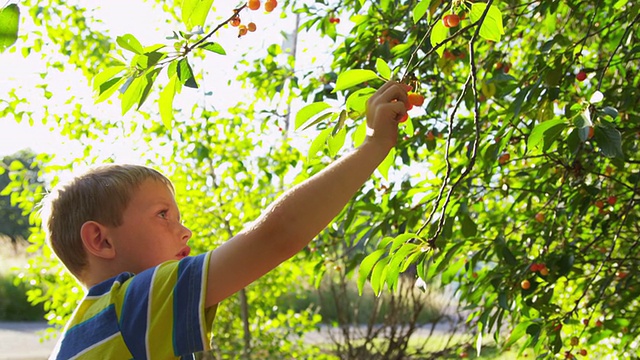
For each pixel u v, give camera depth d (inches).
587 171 107.7
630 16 92.4
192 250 205.6
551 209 114.2
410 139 122.2
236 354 207.8
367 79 56.1
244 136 202.7
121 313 47.2
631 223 118.6
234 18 62.8
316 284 165.8
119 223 53.3
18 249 517.7
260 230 45.5
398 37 112.3
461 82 134.6
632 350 161.3
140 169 55.7
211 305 46.3
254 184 207.2
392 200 121.0
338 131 57.3
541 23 139.6
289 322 216.1
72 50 197.5
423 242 59.7
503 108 118.5
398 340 226.4
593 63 133.9
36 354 344.8
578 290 139.9
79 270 54.8
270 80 164.2
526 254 117.6
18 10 54.2
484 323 105.5
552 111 91.0
